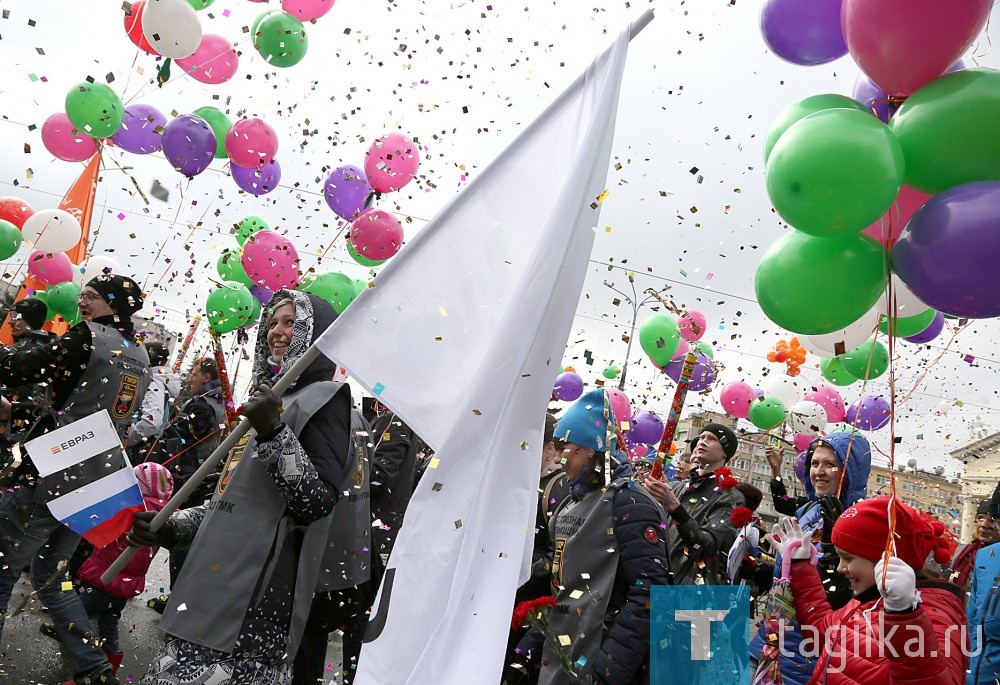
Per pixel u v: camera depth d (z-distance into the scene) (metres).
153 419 6.39
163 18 5.23
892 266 2.67
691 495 5.11
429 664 2.35
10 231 6.97
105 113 5.74
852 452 4.76
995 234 2.33
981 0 2.47
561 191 2.74
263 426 2.87
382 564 4.95
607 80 2.83
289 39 5.50
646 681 3.29
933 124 2.48
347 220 6.02
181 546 3.27
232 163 6.20
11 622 5.37
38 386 6.02
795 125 2.55
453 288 2.94
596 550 3.40
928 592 2.78
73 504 3.05
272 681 2.92
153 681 2.77
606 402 3.76
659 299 5.41
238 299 6.24
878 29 2.55
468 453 2.60
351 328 2.93
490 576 2.45
